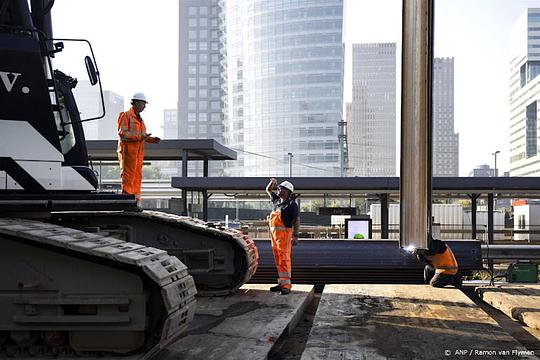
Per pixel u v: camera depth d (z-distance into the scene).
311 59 145.88
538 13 137.50
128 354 4.52
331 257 9.84
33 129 5.39
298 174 144.88
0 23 5.75
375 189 19.97
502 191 19.94
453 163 145.75
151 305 4.56
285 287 7.95
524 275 10.17
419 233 7.21
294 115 146.88
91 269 4.55
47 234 4.54
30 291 4.57
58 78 6.61
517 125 138.12
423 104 7.19
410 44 7.25
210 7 169.00
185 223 7.46
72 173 5.81
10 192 5.33
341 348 5.16
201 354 4.98
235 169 155.00
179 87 170.75
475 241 10.06
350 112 132.62
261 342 5.38
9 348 4.62
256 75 153.88
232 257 7.79
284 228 8.02
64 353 4.57
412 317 6.43
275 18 150.25
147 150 21.36
